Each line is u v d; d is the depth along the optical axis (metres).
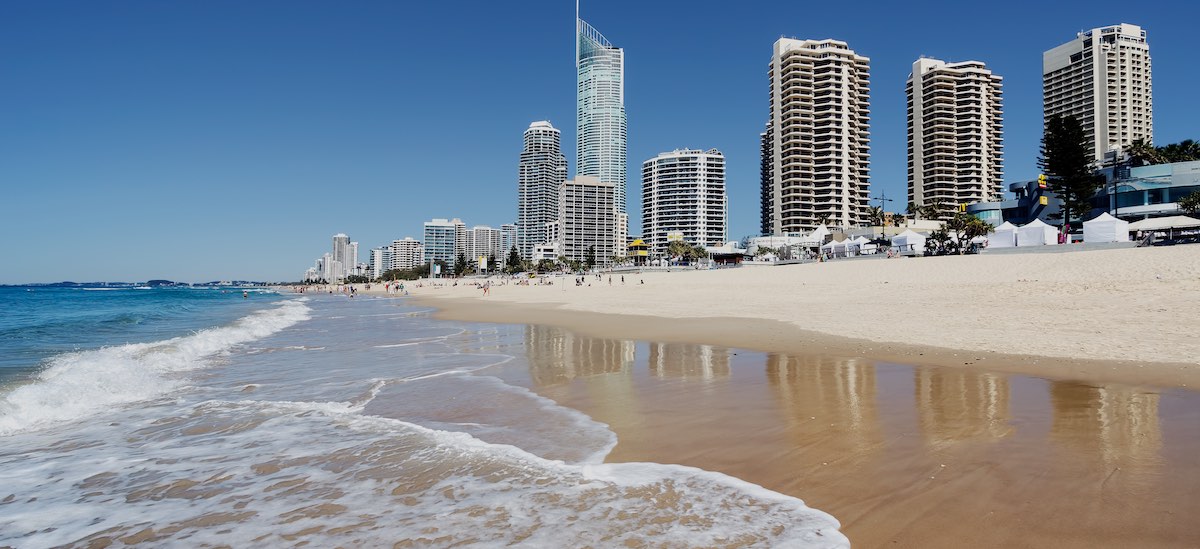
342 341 19.78
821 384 9.88
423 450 6.72
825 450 6.24
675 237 154.75
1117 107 145.38
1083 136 71.75
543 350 16.02
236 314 40.03
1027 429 6.75
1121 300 20.08
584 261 177.38
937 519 4.43
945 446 6.21
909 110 151.50
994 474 5.31
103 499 5.46
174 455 6.81
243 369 13.52
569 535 4.36
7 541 4.59
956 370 10.75
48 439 7.63
